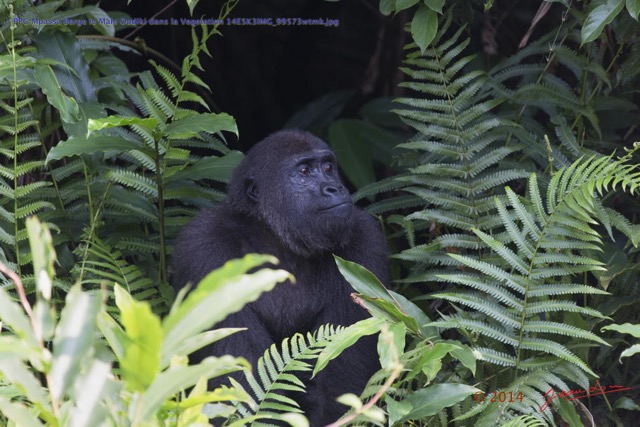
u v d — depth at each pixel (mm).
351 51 17750
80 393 3793
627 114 10719
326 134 15352
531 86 10312
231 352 8320
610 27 10672
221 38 17078
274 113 17797
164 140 9750
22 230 9086
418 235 11531
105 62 11203
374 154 13297
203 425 4621
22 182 10164
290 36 17688
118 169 9805
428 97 13938
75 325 3797
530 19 13734
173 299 9133
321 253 8906
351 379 8516
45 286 4105
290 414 4391
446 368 8703
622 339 8695
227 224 9125
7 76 9445
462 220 9109
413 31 9414
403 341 6820
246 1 17203
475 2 10664
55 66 10000
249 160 9234
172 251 9781
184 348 4727
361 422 6891
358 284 7613
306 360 8586
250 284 3855
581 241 8641
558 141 10500
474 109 9555
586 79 10203
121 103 10852
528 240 8688
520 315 7875
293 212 8781
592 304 9102
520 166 10031
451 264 8984
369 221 9305
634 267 8797
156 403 3961
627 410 8906
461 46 9719
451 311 10125
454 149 9516
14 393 5473
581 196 7805
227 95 17344
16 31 10125
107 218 10086
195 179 9875
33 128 10273
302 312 8977
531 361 7832
